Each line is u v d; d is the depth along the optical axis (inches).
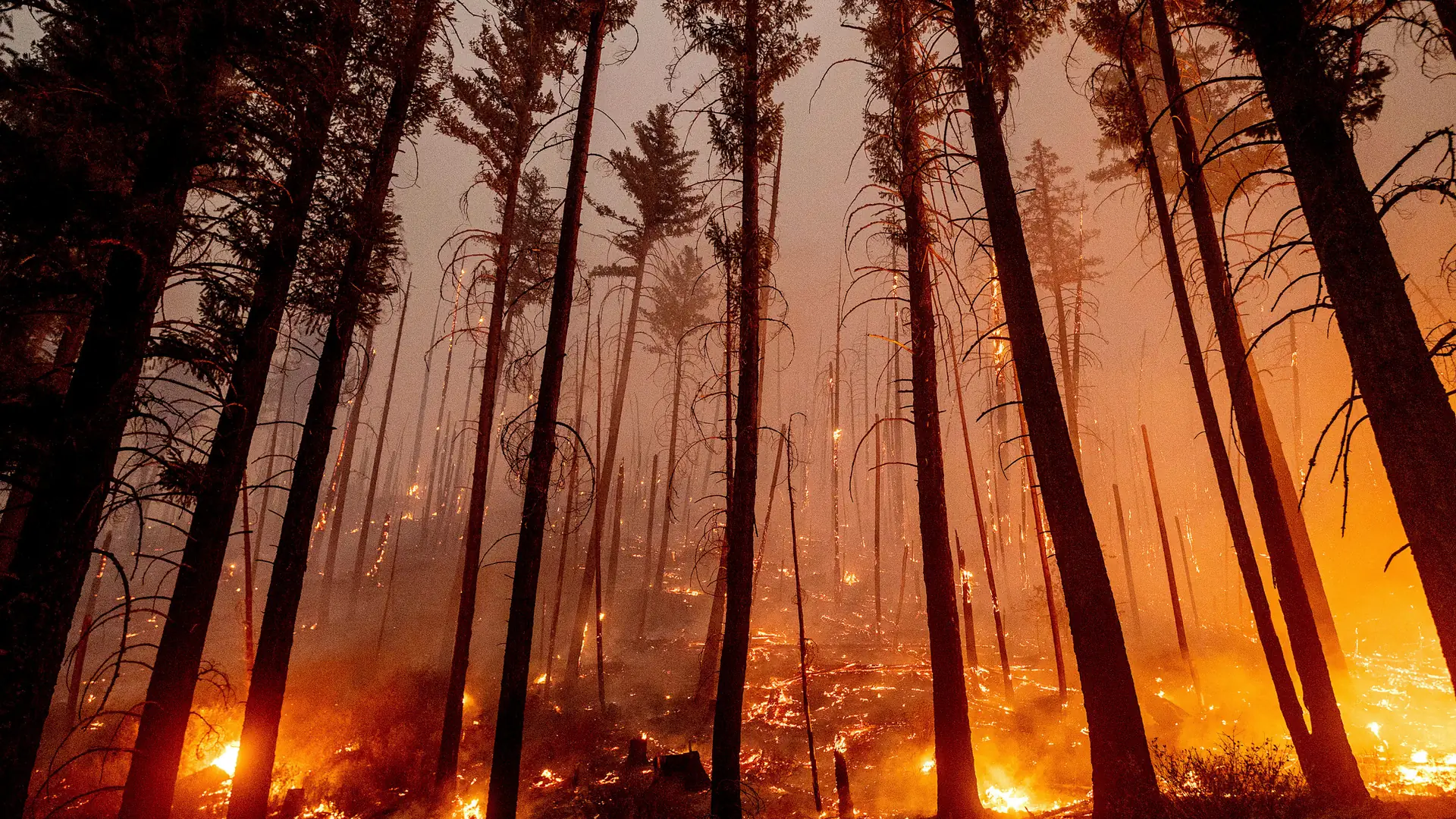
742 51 464.8
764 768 495.2
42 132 257.1
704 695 648.4
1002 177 325.4
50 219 240.1
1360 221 183.6
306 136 364.2
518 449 390.6
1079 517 280.5
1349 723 448.1
